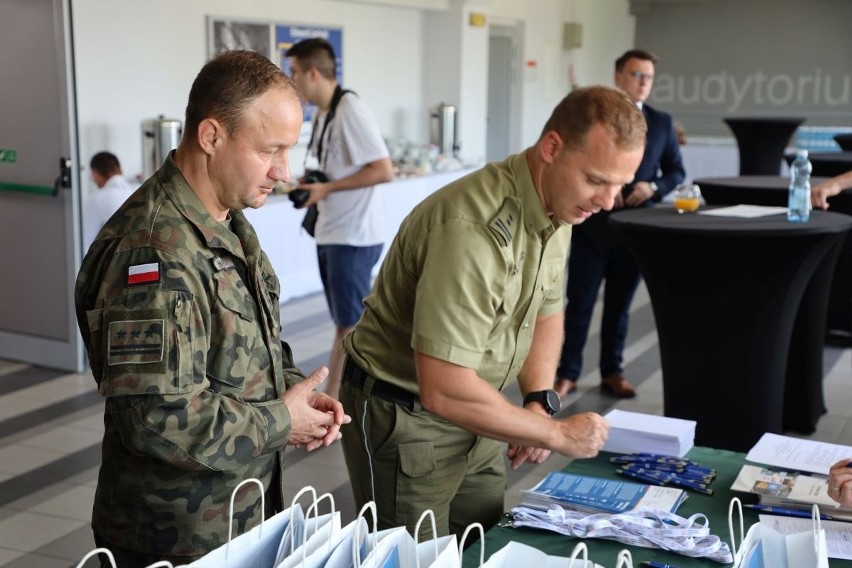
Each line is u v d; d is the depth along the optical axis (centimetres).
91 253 156
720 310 357
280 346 183
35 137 528
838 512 198
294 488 381
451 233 183
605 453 240
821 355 454
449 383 182
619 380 509
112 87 630
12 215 542
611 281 500
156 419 147
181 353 149
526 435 185
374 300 209
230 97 154
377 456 210
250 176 158
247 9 736
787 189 486
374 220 449
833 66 1432
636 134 176
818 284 432
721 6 1485
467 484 226
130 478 162
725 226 347
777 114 1477
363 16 875
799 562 150
